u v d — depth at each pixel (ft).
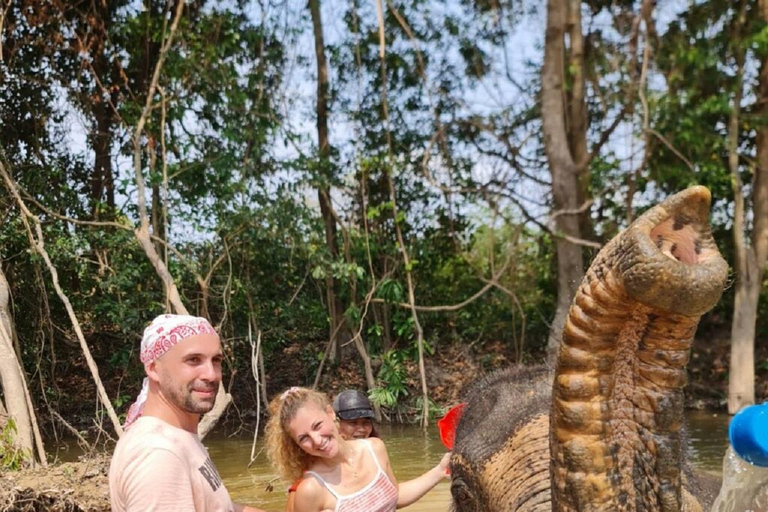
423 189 51.06
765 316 54.75
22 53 46.14
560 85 47.37
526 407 10.73
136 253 44.88
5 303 34.06
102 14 48.16
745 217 51.19
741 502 7.77
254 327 45.70
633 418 5.89
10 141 45.83
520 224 48.21
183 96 45.19
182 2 40.75
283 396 12.73
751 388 46.42
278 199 45.42
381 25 39.17
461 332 56.13
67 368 47.14
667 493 5.90
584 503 5.88
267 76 46.73
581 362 5.80
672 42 45.21
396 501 13.30
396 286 47.85
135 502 8.21
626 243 5.44
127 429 8.76
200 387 8.80
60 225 44.55
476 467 10.41
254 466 30.60
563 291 47.37
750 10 45.65
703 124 45.73
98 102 46.14
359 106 49.14
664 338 5.67
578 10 47.24
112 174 48.47
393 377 46.14
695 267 5.22
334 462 12.74
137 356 46.37
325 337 53.62
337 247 51.72
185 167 44.50
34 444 30.45
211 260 44.98
